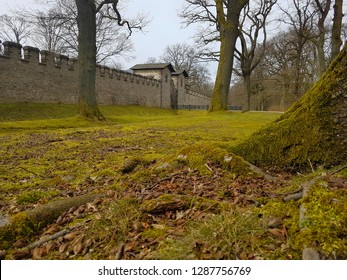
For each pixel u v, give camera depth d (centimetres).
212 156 446
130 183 412
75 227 284
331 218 201
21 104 2202
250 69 3184
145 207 293
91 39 1558
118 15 1991
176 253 218
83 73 1545
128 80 3562
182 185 371
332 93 396
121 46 4319
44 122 1389
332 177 273
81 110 1555
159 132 1021
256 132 476
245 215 244
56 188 444
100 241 256
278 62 3881
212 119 1478
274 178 393
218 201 301
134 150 709
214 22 2712
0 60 2083
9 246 268
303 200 235
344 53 392
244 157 468
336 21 1775
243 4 1808
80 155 678
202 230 233
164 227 262
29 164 600
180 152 487
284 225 227
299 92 3572
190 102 5606
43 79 2431
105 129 1171
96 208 324
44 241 267
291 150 428
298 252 197
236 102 6156
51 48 4350
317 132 403
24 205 365
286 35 3784
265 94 4281
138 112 3322
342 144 389
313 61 3638
